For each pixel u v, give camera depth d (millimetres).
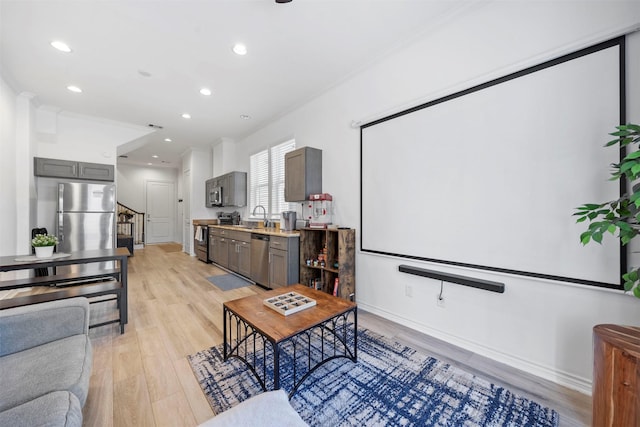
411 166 2475
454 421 1392
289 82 3264
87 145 4496
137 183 8953
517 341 1862
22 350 1298
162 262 5844
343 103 3215
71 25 2254
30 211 3711
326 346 2160
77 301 1514
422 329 2408
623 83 1471
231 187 5512
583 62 1590
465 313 2127
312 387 1648
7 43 2486
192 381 1708
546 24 1725
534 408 1479
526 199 1806
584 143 1587
